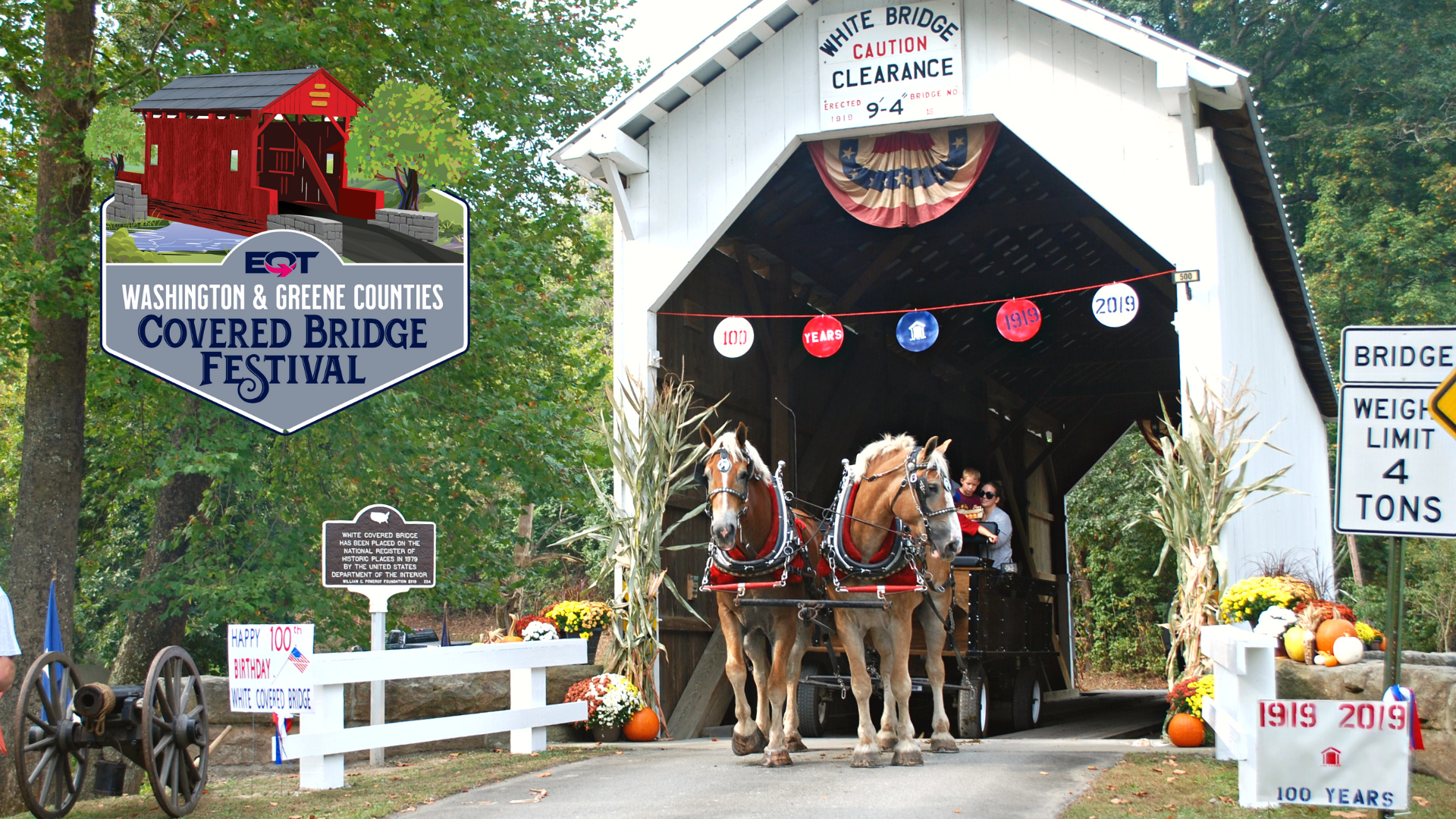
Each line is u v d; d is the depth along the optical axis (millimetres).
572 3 19188
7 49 12766
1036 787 6789
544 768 8312
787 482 14984
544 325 16422
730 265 14234
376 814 6562
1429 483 5863
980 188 15578
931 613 8562
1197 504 9602
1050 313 19172
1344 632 8445
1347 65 32656
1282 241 13031
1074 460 24297
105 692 6035
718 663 12344
